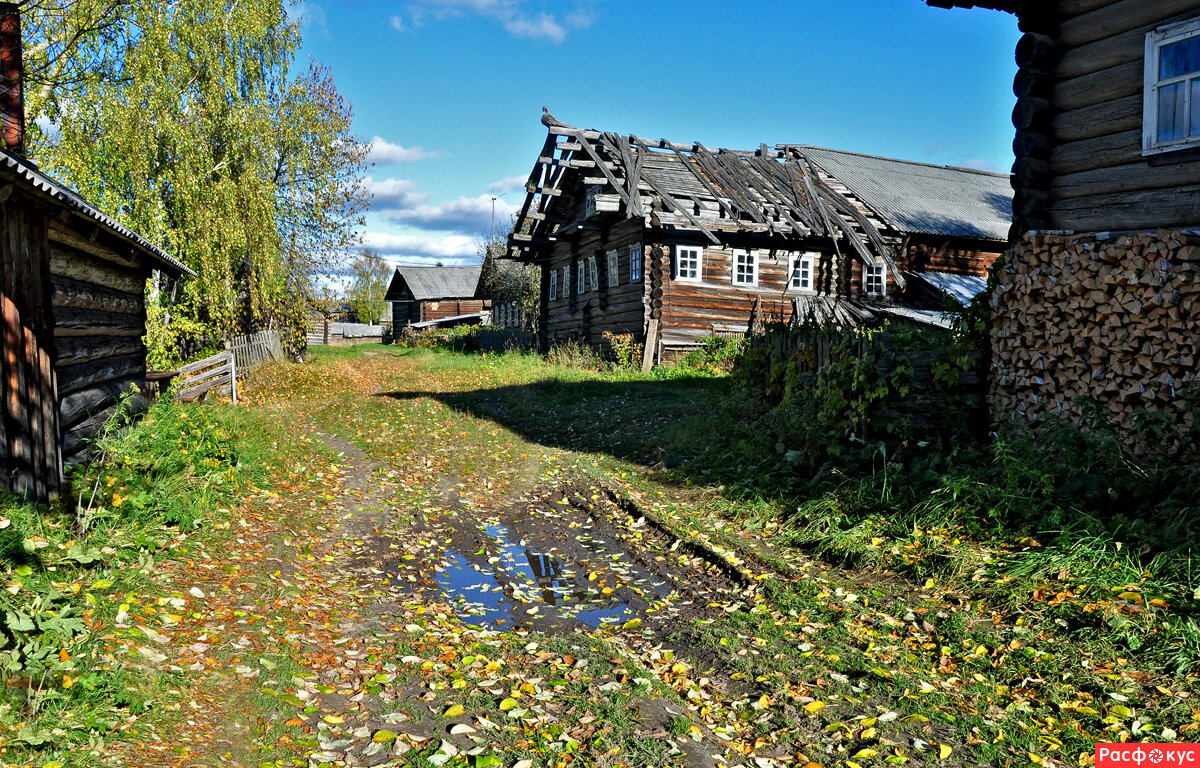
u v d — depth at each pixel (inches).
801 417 320.5
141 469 270.5
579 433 479.8
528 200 948.0
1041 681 151.6
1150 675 148.2
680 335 805.9
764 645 176.7
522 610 210.8
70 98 630.5
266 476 331.3
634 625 196.5
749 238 827.4
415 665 167.9
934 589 199.0
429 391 700.7
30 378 234.1
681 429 417.7
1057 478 230.7
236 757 121.0
